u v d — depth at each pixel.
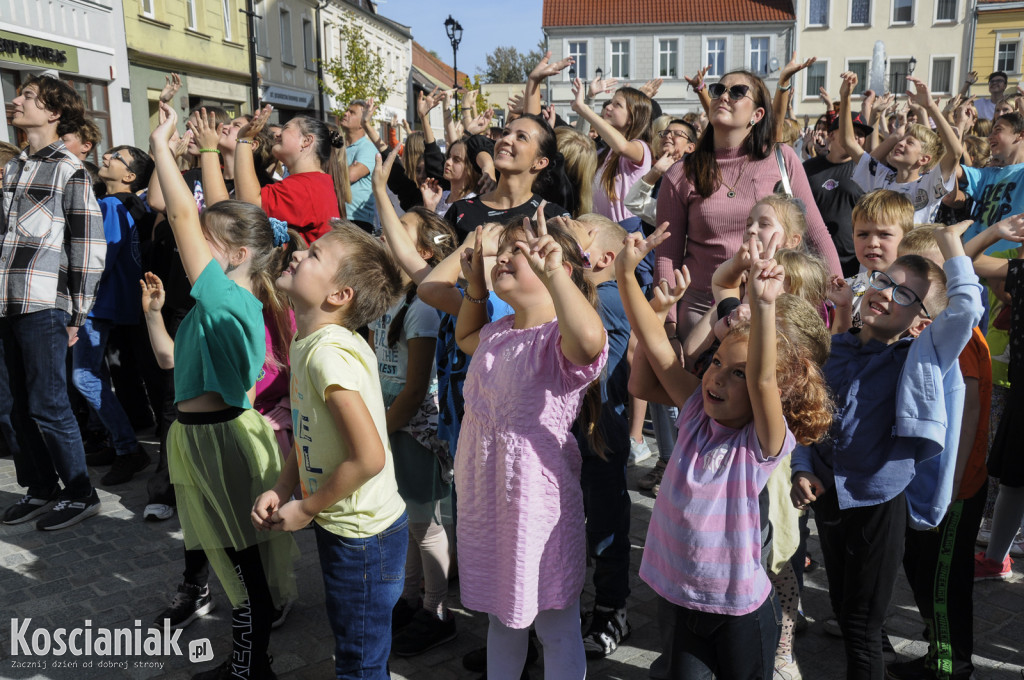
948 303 2.42
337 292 2.46
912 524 2.58
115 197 5.18
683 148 5.13
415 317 3.02
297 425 2.45
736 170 3.74
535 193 3.80
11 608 3.46
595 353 2.17
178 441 2.79
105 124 16.69
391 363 3.20
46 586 3.64
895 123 5.69
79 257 4.17
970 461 2.73
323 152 4.38
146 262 5.38
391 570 2.52
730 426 2.18
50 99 4.20
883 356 2.50
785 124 7.03
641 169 5.28
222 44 22.31
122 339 5.71
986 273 3.36
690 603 2.16
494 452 2.33
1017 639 3.11
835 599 2.64
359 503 2.43
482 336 2.46
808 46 37.06
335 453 2.39
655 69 38.28
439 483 3.08
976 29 35.41
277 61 26.33
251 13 18.75
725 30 37.41
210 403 2.77
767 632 2.20
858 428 2.47
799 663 2.98
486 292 2.65
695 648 2.22
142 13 17.92
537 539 2.29
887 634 3.14
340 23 32.03
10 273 4.04
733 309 2.39
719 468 2.14
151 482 4.32
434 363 3.23
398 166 6.44
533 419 2.28
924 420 2.38
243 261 3.02
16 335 4.09
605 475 3.02
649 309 2.37
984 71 35.66
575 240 2.47
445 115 6.45
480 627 3.27
